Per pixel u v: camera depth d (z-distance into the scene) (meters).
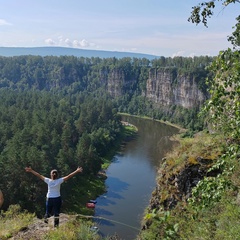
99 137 89.69
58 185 10.07
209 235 8.62
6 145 71.00
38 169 51.19
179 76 185.75
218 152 13.20
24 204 47.56
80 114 117.12
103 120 121.06
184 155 14.22
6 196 46.81
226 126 6.50
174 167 14.41
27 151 56.09
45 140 72.00
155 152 91.25
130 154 88.75
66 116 105.00
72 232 9.08
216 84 6.24
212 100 6.27
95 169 67.38
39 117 94.75
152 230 10.69
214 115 6.39
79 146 70.81
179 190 13.50
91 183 62.84
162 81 199.62
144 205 52.44
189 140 15.41
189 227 9.74
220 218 8.95
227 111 6.41
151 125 153.75
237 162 9.19
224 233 7.89
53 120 93.38
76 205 52.28
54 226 9.68
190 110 170.75
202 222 9.49
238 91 5.89
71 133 89.12
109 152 90.19
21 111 100.38
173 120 167.88
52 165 58.84
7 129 78.25
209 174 12.79
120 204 52.91
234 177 9.48
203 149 13.77
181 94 185.12
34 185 49.59
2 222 10.88
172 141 106.69
